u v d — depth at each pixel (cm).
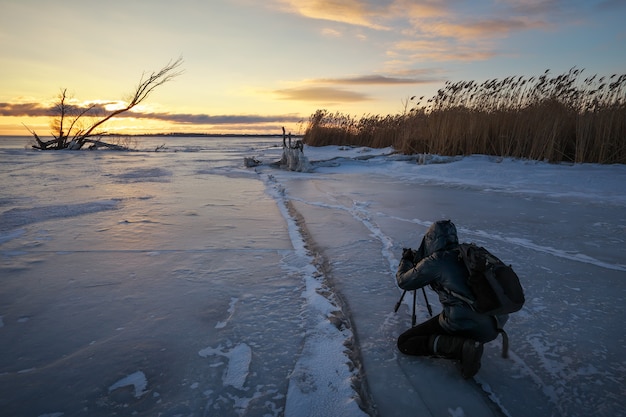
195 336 345
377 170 1745
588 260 551
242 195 1079
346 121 3219
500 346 336
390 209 889
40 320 372
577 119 1623
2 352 319
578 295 437
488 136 1842
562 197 1058
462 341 276
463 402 264
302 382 284
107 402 262
